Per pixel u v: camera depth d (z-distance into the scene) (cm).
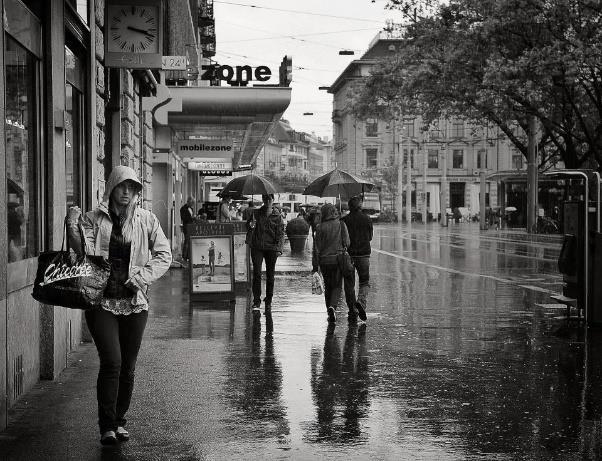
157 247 626
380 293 1766
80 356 947
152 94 1975
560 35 3341
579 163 4084
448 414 716
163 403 746
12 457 582
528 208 5200
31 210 798
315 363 946
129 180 612
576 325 1273
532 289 1850
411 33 4000
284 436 643
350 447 615
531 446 621
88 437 632
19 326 720
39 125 823
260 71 2314
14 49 740
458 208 9538
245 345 1066
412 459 586
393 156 10531
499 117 4478
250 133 3184
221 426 671
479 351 1037
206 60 4675
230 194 2408
